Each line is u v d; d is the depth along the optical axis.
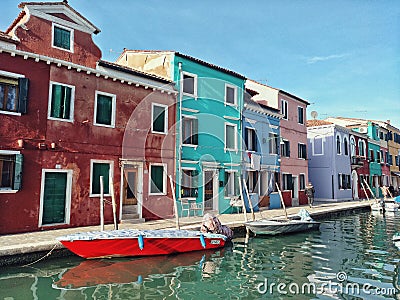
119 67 14.08
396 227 16.20
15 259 8.10
